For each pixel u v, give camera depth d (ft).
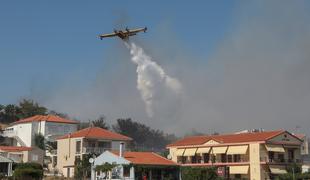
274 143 382.63
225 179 351.87
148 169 309.42
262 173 374.84
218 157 406.41
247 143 387.55
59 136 483.10
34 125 501.15
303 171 395.14
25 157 413.39
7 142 508.12
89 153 390.21
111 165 305.53
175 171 322.34
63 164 428.15
